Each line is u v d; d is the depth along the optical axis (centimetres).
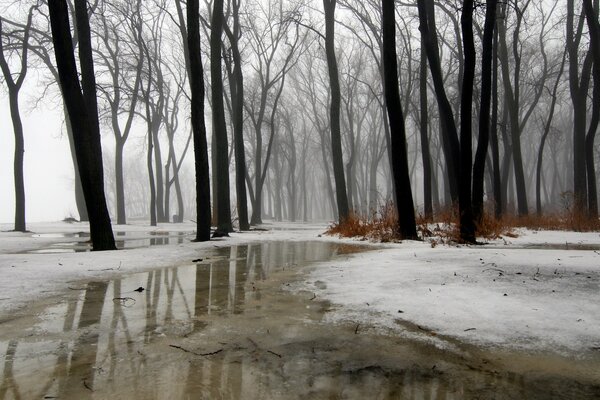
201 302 451
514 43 2138
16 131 1898
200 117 1253
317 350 301
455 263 616
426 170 1850
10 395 228
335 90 1761
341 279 562
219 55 1627
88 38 1224
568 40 2119
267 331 346
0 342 318
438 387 241
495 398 228
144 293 498
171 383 244
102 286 541
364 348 305
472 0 1037
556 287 457
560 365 273
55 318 386
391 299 438
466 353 294
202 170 1267
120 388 237
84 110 960
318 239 1361
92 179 969
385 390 237
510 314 375
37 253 951
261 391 234
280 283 559
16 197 1900
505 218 1755
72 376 254
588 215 1712
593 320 354
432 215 1595
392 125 1166
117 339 326
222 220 1605
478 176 1255
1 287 520
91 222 977
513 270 546
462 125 1070
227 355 291
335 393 233
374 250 924
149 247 1096
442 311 390
